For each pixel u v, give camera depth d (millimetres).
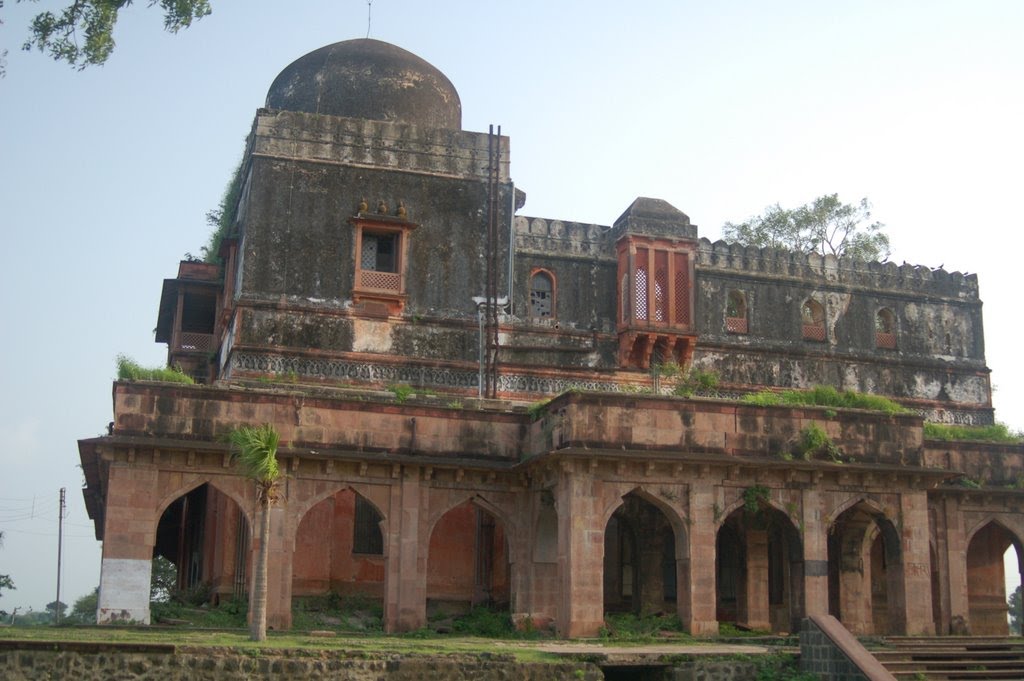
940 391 28109
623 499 19578
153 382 18953
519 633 19406
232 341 23125
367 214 23797
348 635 18109
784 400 22750
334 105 25328
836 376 27172
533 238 25578
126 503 18375
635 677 15719
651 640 18016
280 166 23766
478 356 24188
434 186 24672
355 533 21844
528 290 25234
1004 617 24188
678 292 25672
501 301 24547
